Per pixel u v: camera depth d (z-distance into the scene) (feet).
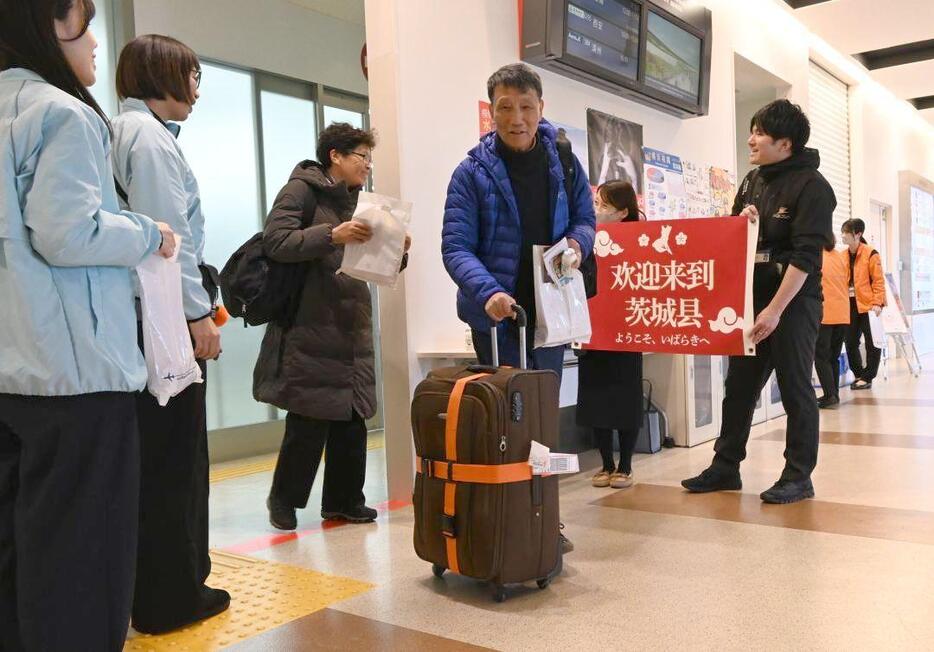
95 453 4.22
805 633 5.60
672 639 5.58
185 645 5.75
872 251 21.86
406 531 8.84
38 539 4.05
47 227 3.94
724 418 10.45
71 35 4.45
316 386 8.67
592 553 7.77
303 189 8.83
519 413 6.40
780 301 9.35
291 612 6.39
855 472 11.09
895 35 24.04
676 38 15.80
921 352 36.52
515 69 7.11
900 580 6.66
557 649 5.49
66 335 4.08
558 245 7.16
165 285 4.91
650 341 10.11
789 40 22.61
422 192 10.50
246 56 15.12
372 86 10.43
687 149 17.37
